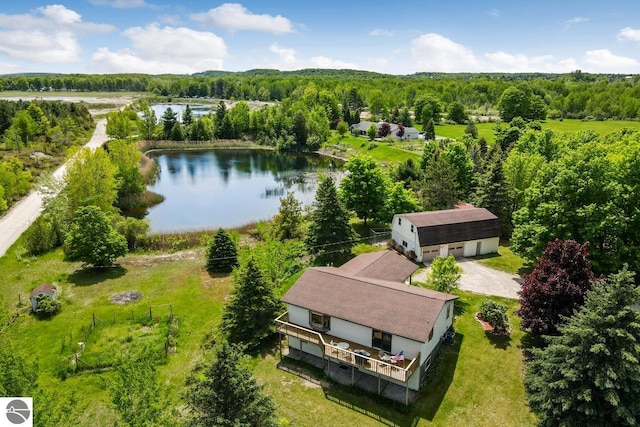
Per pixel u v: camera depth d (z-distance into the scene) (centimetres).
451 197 5538
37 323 3206
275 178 9194
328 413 2323
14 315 3284
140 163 9569
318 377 2625
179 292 3753
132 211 6669
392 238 4903
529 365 2455
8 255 4381
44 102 12369
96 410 2345
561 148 5919
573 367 2042
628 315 1970
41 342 2967
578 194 3497
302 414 2317
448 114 15575
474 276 3978
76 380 2589
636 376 1892
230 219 6291
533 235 3697
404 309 2558
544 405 2072
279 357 2841
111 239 4162
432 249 4322
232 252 4247
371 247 4803
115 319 3259
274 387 2539
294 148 12938
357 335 2628
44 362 2748
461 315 3250
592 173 3516
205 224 6000
